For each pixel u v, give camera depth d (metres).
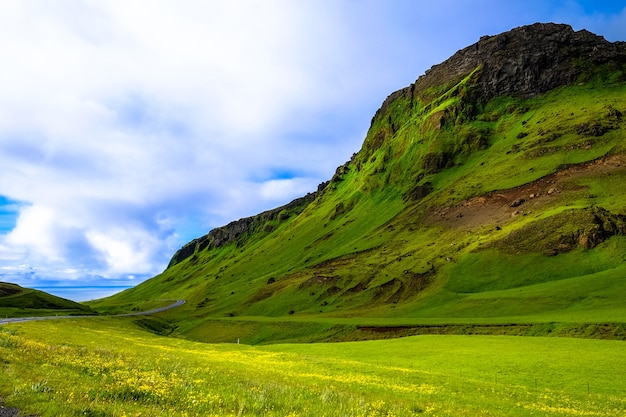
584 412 31.45
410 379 41.28
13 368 18.28
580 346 69.19
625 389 45.06
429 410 22.97
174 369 24.89
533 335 96.12
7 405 13.12
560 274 150.75
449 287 163.12
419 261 199.25
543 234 173.25
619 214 167.25
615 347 67.31
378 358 67.62
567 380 48.69
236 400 17.86
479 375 52.28
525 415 28.00
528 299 129.50
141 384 18.31
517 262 165.12
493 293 146.88
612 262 147.00
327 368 46.22
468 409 27.05
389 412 19.73
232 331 152.62
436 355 67.69
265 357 57.38
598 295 120.75
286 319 155.62
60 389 15.64
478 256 178.38
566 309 116.62
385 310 157.25
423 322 120.06
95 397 15.24
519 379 49.84
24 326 73.75
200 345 83.69
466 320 116.62
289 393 21.28
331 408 17.98
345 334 123.44
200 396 17.45
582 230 163.88
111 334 92.44
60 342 44.66
